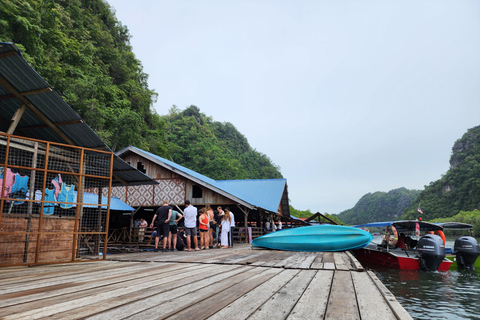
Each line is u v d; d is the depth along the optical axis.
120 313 2.63
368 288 4.00
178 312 2.70
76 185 9.52
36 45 33.97
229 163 102.31
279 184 25.73
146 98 66.44
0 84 7.51
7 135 6.50
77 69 43.06
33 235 7.23
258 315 2.66
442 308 6.94
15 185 7.14
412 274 12.11
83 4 66.31
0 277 4.72
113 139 43.78
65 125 8.47
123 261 7.19
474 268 13.93
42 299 3.16
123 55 68.75
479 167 174.62
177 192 20.12
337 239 11.09
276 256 8.71
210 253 9.77
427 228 15.21
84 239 9.37
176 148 101.31
